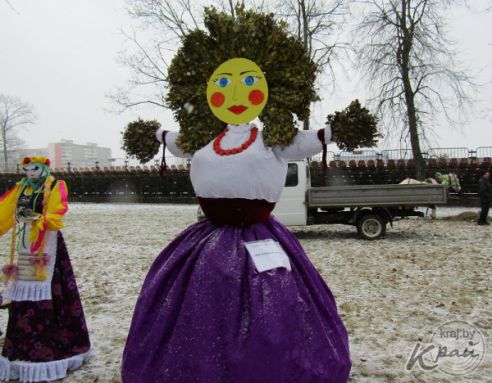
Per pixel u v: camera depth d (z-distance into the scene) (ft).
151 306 8.00
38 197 10.33
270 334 7.02
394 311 15.46
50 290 10.25
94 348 12.12
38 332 10.05
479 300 16.74
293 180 34.12
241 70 8.57
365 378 10.28
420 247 29.94
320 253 28.04
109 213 64.44
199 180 8.30
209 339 7.16
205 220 9.04
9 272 10.09
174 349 7.29
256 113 8.42
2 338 13.01
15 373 10.10
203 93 8.75
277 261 7.84
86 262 25.43
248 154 8.02
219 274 7.60
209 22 8.84
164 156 9.78
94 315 15.29
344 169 72.38
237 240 8.14
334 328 8.13
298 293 7.81
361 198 33.47
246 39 8.59
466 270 22.12
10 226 10.64
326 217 34.35
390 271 22.17
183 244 8.62
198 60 8.92
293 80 8.34
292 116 8.49
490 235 35.68
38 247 10.18
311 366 7.20
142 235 38.40
